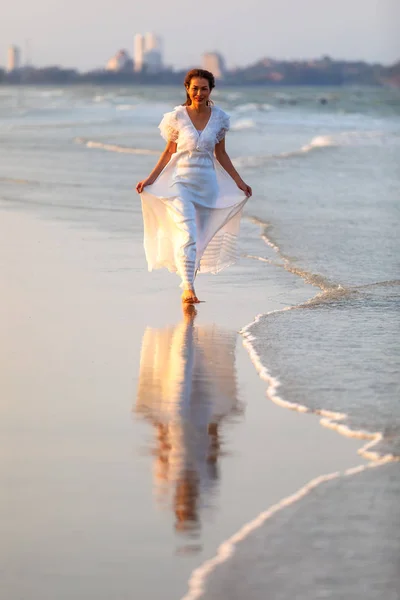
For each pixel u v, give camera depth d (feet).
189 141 59.93
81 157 164.25
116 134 228.22
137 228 89.71
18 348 48.37
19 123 282.56
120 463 32.76
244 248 79.97
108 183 126.21
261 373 44.11
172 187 60.70
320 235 85.20
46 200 108.58
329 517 28.12
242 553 25.93
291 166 147.23
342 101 496.64
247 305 59.36
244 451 34.04
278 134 241.55
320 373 43.70
